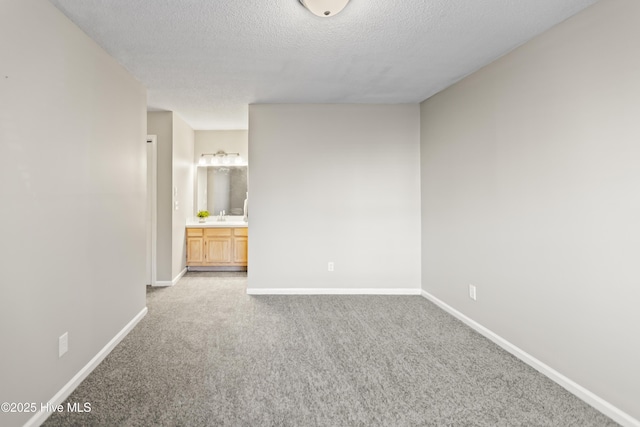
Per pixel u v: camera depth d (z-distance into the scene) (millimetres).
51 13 1916
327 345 2756
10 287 1606
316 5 1884
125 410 1905
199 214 5449
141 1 1914
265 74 3105
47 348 1870
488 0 1935
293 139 4098
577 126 2059
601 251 1924
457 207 3361
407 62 2846
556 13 2062
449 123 3494
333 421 1833
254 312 3521
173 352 2621
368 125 4145
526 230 2467
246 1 1930
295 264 4152
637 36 1729
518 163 2541
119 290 2793
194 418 1841
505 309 2691
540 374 2318
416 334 2982
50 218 1902
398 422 1832
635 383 1754
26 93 1711
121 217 2828
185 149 5117
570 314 2119
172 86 3395
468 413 1908
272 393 2084
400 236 4188
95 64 2410
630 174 1771
